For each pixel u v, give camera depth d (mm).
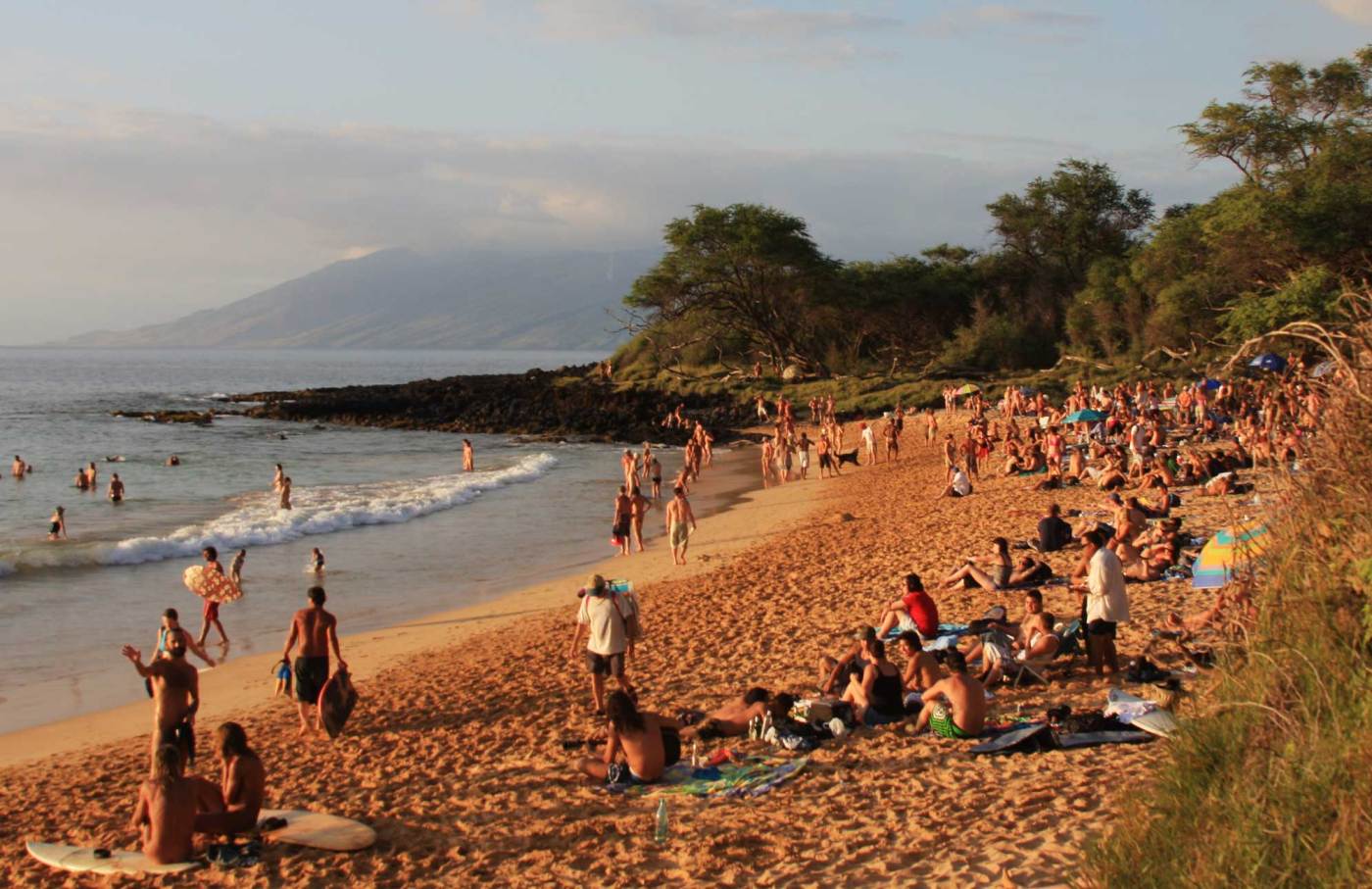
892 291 81000
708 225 77438
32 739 13062
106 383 150250
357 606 20250
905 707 10945
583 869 7750
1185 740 6680
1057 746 9344
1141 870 5941
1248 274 55375
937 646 12836
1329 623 6438
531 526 29625
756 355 85688
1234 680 6723
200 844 8422
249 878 7898
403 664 15805
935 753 9641
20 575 22953
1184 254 63688
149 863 8242
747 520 28969
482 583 22203
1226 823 5828
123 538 28203
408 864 8055
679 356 85625
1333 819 5395
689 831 8273
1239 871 5422
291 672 12445
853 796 8750
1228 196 57156
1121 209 85250
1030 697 11125
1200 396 37844
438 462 49781
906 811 8266
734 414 69562
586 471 44312
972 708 9906
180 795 8281
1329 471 6945
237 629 18531
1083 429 40812
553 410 73812
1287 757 5887
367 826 8703
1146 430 31922
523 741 11328
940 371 73750
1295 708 6184
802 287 77812
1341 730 5805
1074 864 6742
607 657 11953
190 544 25812
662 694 12719
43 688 15250
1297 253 52938
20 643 17594
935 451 42688
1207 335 60125
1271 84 61844
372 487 38531
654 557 24328
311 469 46656
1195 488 24203
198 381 161375
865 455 44531
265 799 9820
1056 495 26609
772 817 8414
